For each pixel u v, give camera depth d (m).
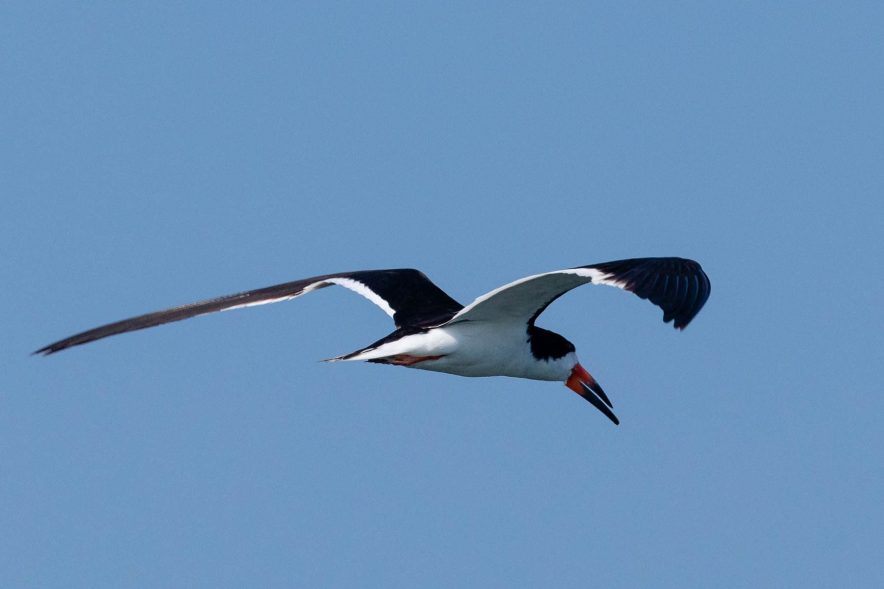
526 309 13.29
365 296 14.46
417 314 14.09
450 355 13.58
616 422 15.06
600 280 10.97
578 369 14.99
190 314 13.09
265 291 13.85
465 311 12.41
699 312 10.59
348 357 13.29
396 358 13.55
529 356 14.23
